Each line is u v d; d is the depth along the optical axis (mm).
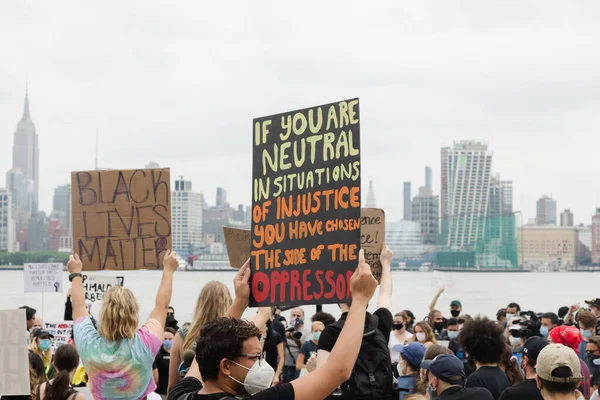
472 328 8602
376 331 6723
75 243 8164
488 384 8375
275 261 5801
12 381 6879
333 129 5621
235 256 9234
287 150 5844
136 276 185750
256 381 4660
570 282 163625
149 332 6852
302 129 5781
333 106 5637
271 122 5957
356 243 5430
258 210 5953
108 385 6715
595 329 12930
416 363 9023
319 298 5559
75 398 8250
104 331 6719
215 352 4664
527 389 7801
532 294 101188
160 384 14039
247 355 4676
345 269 5461
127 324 6727
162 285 7188
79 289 7262
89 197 8164
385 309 7164
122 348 6711
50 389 8234
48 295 76875
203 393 4719
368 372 6547
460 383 7855
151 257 8109
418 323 14648
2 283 123938
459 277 191000
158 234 8086
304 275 5645
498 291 113938
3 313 6902
